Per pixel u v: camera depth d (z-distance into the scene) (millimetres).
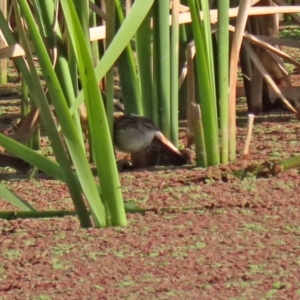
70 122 6637
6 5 12695
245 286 5766
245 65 11766
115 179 7016
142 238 6836
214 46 10188
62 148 6824
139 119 9266
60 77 7848
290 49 16281
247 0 8984
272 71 11695
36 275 6180
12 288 5957
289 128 10859
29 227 7297
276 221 7184
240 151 9797
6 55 7441
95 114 6566
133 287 5840
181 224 7191
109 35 7727
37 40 6395
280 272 6000
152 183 8672
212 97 8898
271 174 8672
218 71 9078
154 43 8984
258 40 9930
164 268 6180
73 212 7598
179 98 11719
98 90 6441
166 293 5703
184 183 8625
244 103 12727
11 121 12203
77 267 6293
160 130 9383
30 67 6590
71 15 6242
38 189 8766
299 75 13844
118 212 7141
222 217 7363
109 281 5980
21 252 6676
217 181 8633
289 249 6469
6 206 8203
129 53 8961
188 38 10055
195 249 6547
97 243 6777
